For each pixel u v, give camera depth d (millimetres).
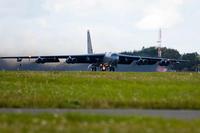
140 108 53594
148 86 75812
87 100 57281
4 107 53531
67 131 33375
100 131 33500
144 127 35562
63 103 54906
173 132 33562
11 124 36688
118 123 37750
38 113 44781
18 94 64500
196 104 55000
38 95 63375
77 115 41125
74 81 87312
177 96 62438
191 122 39000
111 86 77250
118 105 54562
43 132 32906
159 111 50844
